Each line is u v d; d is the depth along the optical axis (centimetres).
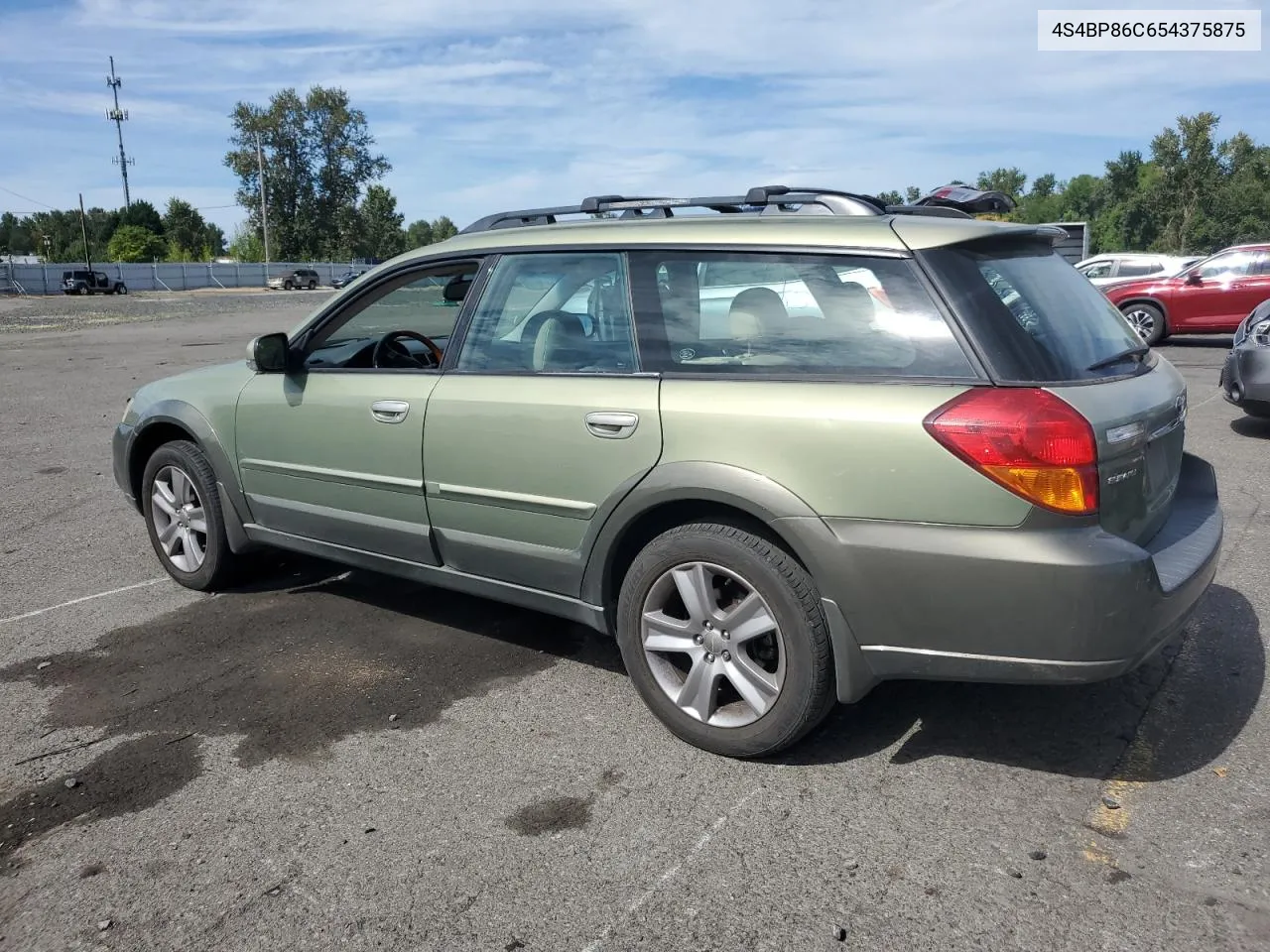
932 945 240
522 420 359
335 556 444
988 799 301
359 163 9156
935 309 296
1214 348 1594
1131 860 270
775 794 307
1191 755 322
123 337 2192
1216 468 720
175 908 262
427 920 255
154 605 487
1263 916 246
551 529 359
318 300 4716
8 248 13888
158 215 12112
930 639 291
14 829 300
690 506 331
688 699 335
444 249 409
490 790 314
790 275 321
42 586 517
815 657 306
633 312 347
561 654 418
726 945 242
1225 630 418
